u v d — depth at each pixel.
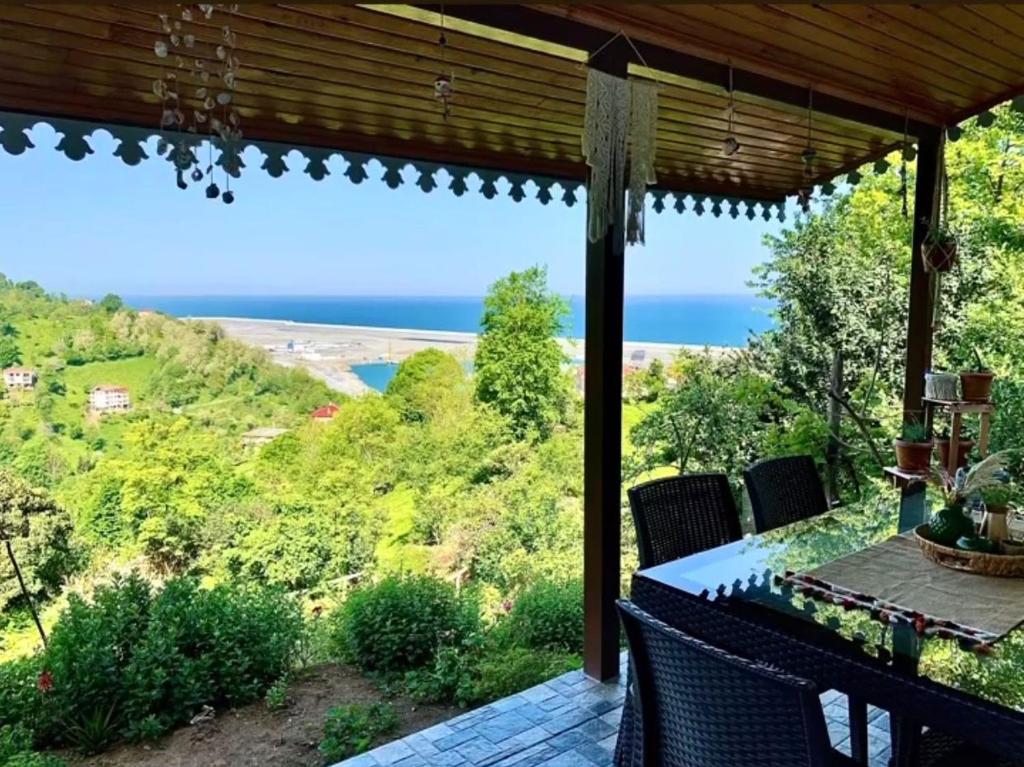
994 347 5.49
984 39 2.65
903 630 1.55
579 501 9.01
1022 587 1.74
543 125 2.97
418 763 2.26
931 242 3.41
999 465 1.90
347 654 3.59
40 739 2.74
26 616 5.35
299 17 2.01
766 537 2.21
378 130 2.82
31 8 1.81
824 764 1.13
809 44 2.58
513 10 2.07
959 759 1.64
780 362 6.88
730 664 1.19
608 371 2.71
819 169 4.02
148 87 2.21
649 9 2.21
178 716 2.91
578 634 3.70
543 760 2.27
